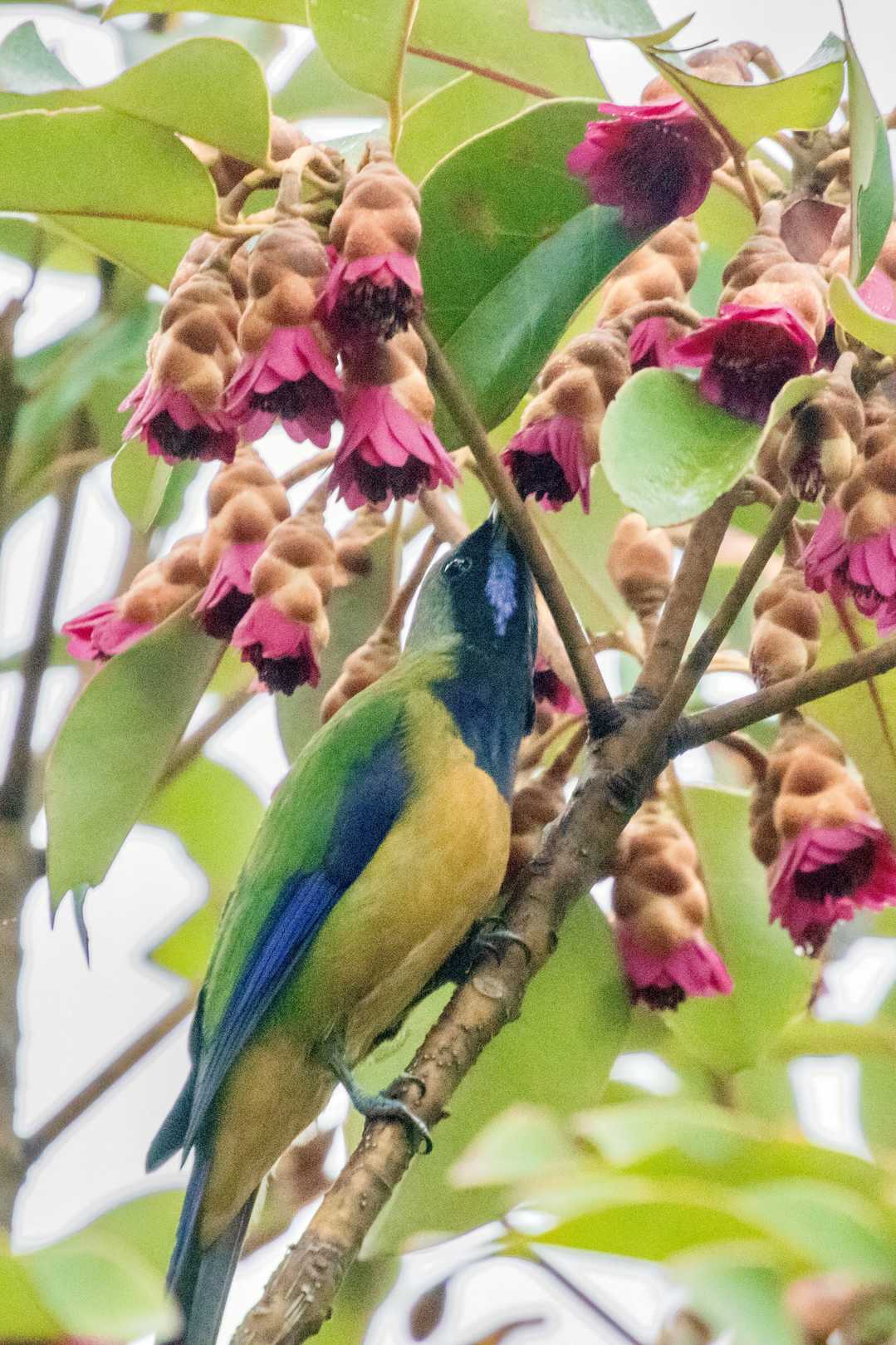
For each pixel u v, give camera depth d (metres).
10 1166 9.73
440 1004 9.46
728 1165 6.72
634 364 7.10
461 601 9.34
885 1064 10.08
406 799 8.84
